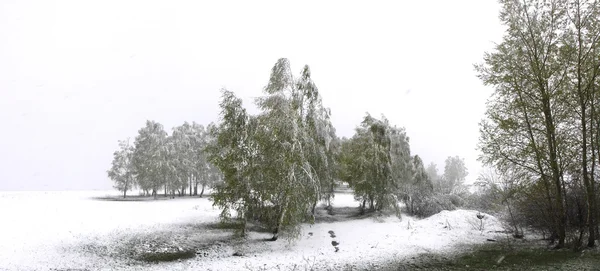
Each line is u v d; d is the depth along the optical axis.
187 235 18.80
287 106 17.09
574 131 13.40
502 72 14.23
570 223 14.19
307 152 18.09
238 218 18.42
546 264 11.08
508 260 12.08
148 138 50.44
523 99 13.94
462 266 11.77
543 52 13.52
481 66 14.81
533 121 13.95
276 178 16.89
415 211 29.25
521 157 14.15
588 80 12.62
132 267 12.57
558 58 13.22
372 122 27.27
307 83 19.33
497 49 14.44
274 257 14.16
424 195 28.62
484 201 24.81
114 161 50.34
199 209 28.94
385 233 19.48
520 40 13.95
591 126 12.48
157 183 45.69
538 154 13.36
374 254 14.31
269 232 20.16
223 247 16.41
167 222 22.47
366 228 21.41
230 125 17.53
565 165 13.59
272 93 17.50
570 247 13.09
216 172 48.75
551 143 13.25
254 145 17.47
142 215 25.03
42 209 26.03
